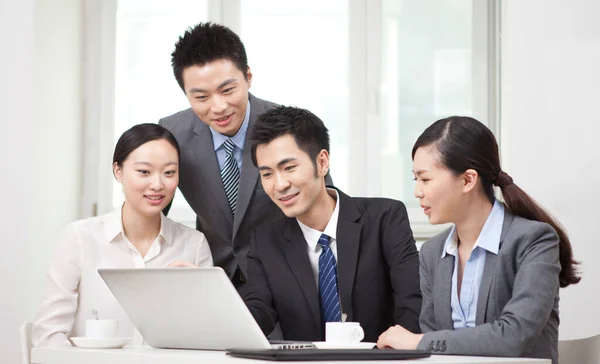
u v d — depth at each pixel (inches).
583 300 149.4
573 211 151.5
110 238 110.6
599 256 150.0
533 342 76.7
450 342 74.5
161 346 83.7
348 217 103.3
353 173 175.6
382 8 176.9
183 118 124.3
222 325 74.7
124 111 177.5
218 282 71.9
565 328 149.4
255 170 119.2
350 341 77.0
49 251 160.6
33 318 153.8
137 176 107.6
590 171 151.6
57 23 163.8
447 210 82.7
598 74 152.1
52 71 162.2
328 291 100.7
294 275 100.5
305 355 62.2
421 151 83.0
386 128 176.4
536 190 152.5
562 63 153.0
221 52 111.6
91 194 175.2
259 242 104.0
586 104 152.2
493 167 83.4
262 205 119.5
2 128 153.1
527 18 153.4
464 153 81.5
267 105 122.6
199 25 113.7
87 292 109.4
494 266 82.4
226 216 121.5
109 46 176.9
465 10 176.9
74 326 110.0
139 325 83.4
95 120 175.8
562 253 83.7
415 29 177.0
